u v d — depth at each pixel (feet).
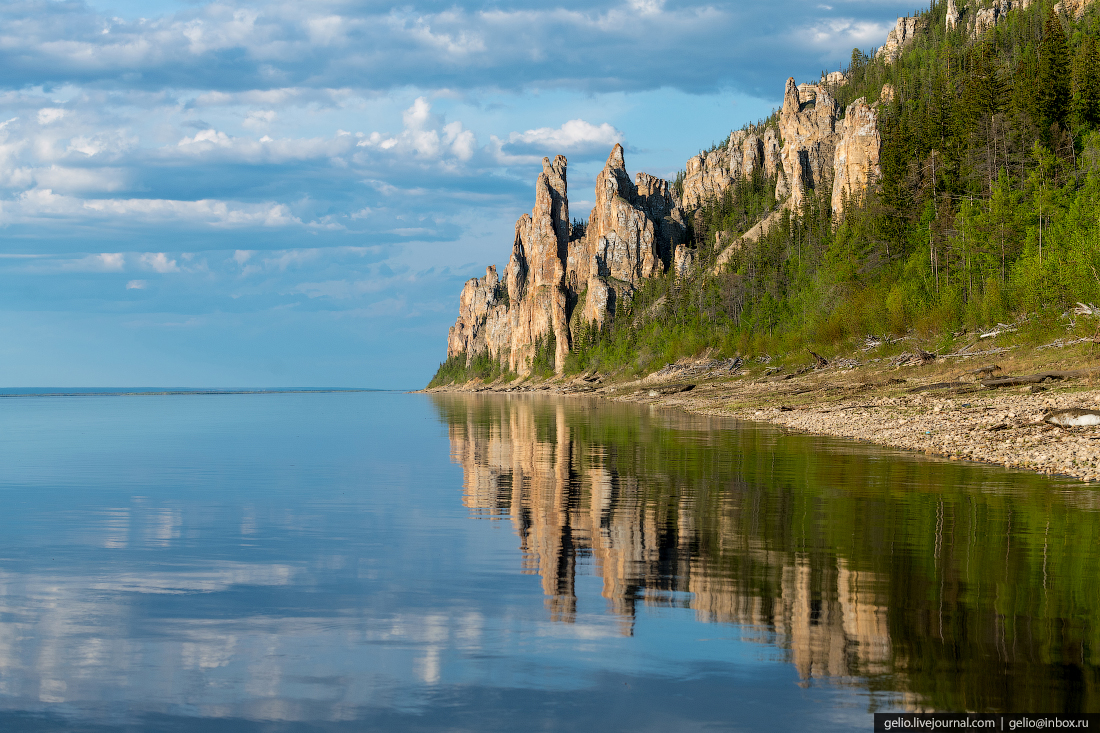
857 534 61.67
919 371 254.27
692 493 85.87
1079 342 205.87
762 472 100.58
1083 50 456.86
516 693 32.07
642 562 54.70
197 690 32.78
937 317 291.58
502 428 225.35
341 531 68.74
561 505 80.89
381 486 100.17
